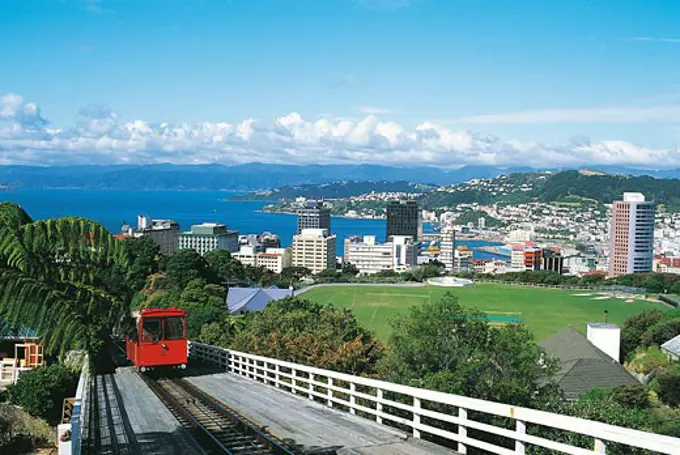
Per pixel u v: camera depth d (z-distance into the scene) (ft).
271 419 58.13
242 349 128.67
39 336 42.60
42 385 96.99
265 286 430.20
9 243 40.63
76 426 37.93
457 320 96.89
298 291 411.34
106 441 51.93
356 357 110.83
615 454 45.80
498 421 55.36
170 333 95.76
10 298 40.73
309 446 46.39
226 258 440.04
